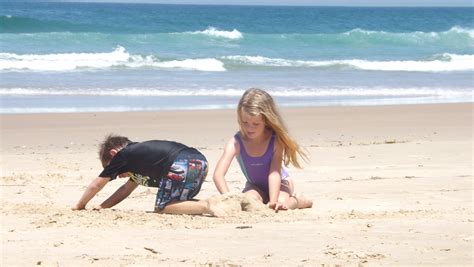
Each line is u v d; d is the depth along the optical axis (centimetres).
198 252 659
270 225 794
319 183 1178
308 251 661
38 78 3250
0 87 2919
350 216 859
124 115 2275
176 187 878
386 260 626
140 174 890
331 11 11375
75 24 5684
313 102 2712
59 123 2092
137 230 764
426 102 2778
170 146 893
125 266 606
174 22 6750
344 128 2066
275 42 5441
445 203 982
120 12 8606
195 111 2397
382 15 9788
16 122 2092
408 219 832
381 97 2933
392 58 4906
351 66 4262
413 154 1528
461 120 2255
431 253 652
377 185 1154
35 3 12338
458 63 4594
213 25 6869
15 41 4600
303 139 1839
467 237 722
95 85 3077
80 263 617
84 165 1403
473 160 1443
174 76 3531
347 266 606
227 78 3512
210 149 1645
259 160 934
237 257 639
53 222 807
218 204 861
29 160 1464
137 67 3850
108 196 1058
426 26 8088
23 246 682
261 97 914
